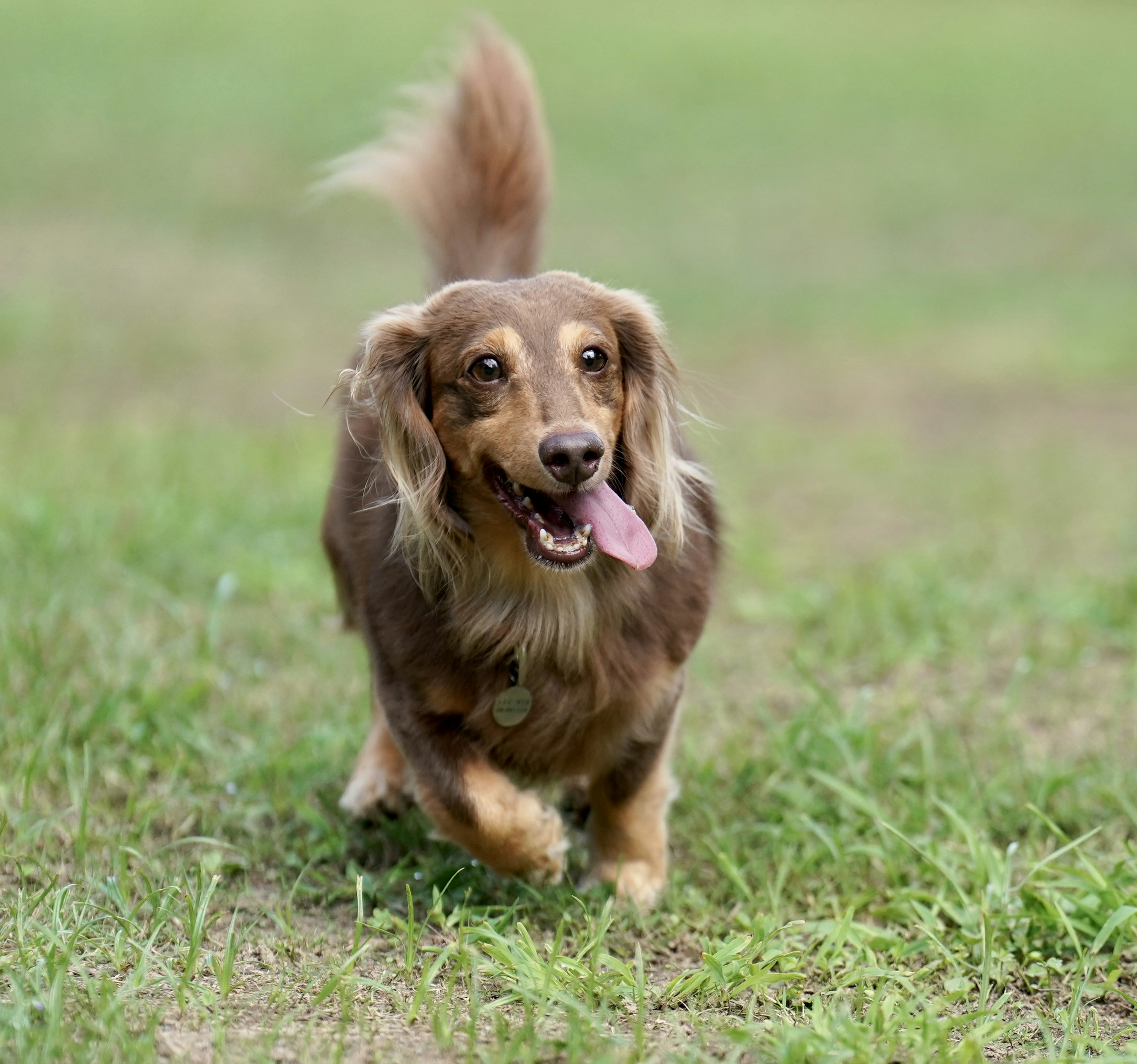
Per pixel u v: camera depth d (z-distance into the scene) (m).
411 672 7.01
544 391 6.59
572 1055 5.31
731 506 15.70
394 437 6.89
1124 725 9.45
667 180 36.19
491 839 6.89
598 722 7.12
